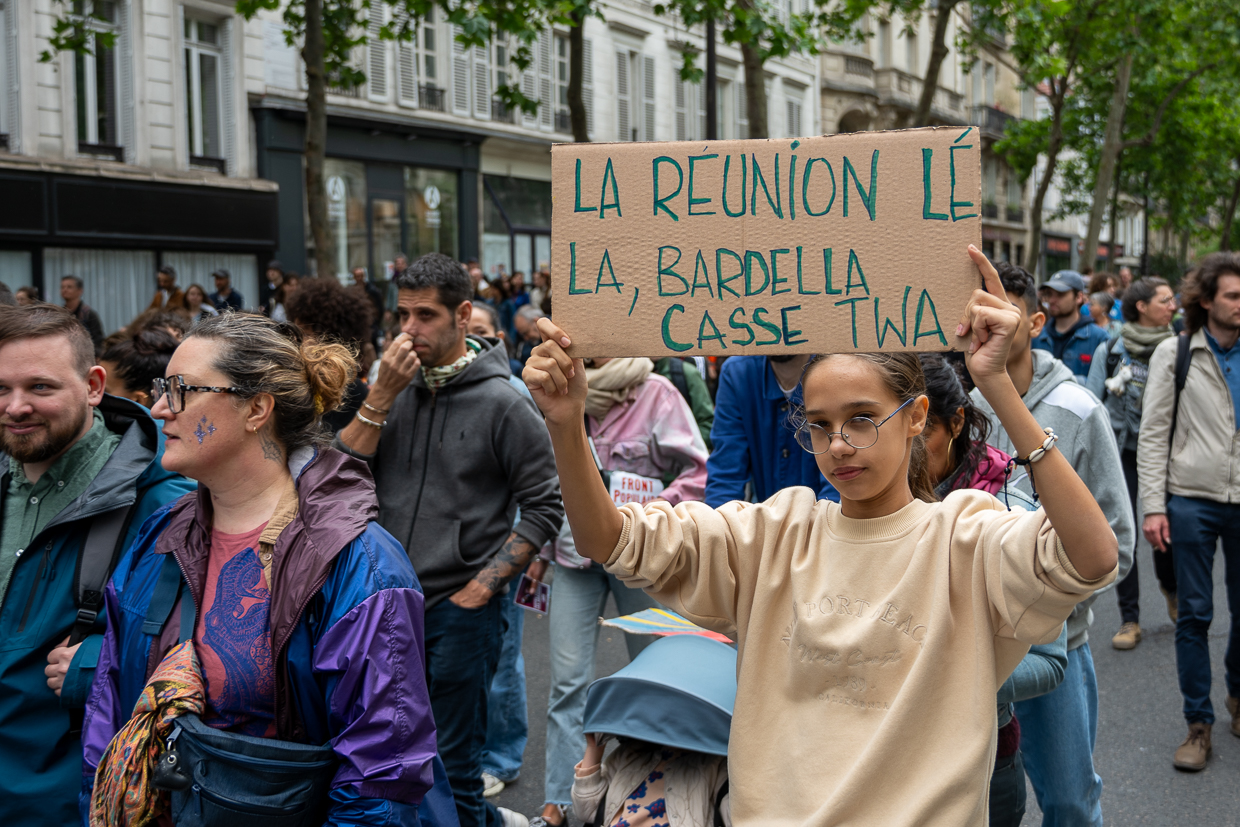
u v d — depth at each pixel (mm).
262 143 17922
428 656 3244
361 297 4434
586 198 1773
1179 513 4465
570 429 1787
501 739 4277
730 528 1919
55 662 2369
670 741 2230
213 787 1796
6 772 2387
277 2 12438
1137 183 32438
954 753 1670
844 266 1719
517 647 4332
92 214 15516
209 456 1983
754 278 1745
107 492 2443
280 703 1895
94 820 1868
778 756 1809
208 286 17406
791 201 1732
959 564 1735
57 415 2465
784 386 3234
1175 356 4543
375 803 1824
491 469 3352
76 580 2432
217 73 17516
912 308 1697
